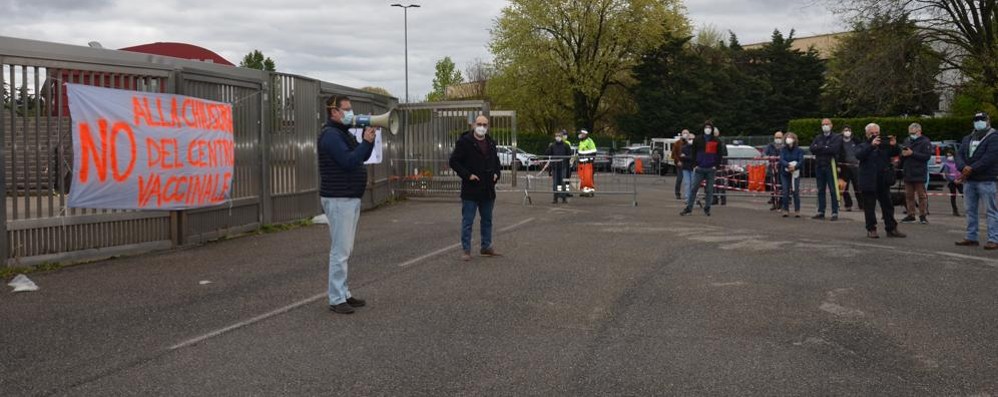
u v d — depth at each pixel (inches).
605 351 226.4
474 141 382.3
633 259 385.4
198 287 315.3
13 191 341.4
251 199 480.7
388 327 253.3
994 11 1134.4
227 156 447.8
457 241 447.8
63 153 362.6
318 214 565.6
